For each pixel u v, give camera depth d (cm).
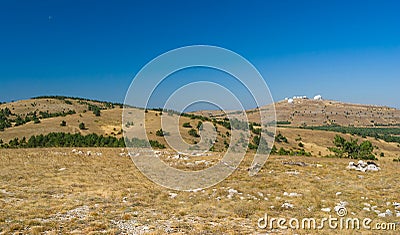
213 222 1675
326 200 2106
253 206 1953
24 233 1416
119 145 5725
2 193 2239
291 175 3005
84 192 2342
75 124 13100
